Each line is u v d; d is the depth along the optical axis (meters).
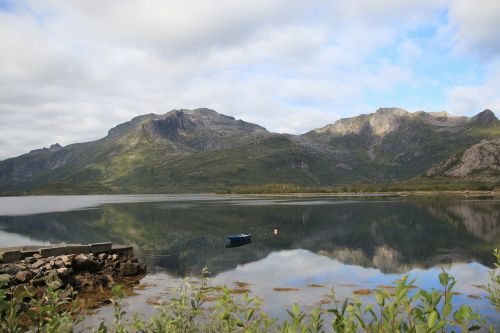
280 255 52.62
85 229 85.19
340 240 65.94
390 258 49.25
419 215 103.75
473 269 41.44
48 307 5.68
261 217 108.31
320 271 41.75
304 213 118.12
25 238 70.38
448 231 73.69
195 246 61.41
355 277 38.62
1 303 5.35
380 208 130.75
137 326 6.59
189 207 152.62
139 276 40.03
